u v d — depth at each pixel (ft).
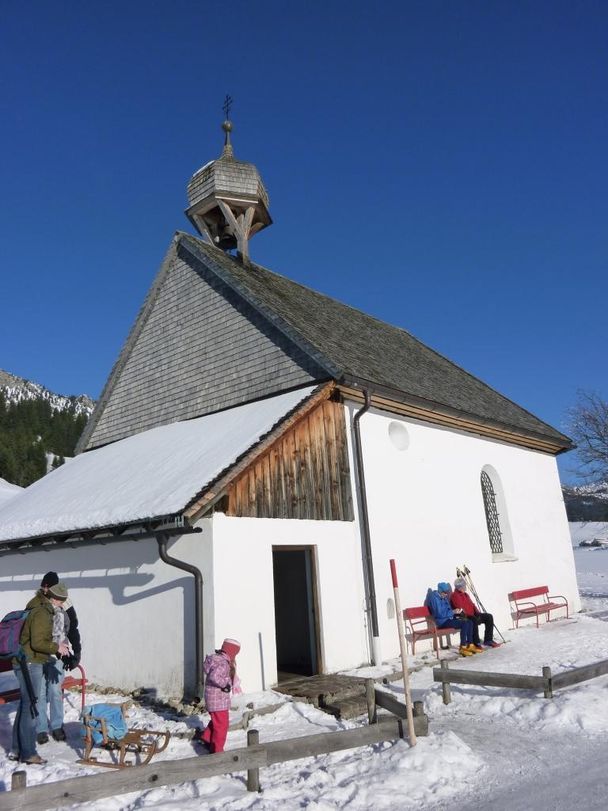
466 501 49.70
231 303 48.70
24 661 22.04
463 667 35.99
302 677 35.55
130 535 33.55
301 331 42.45
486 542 50.42
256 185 60.80
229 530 31.55
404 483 44.14
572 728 22.99
